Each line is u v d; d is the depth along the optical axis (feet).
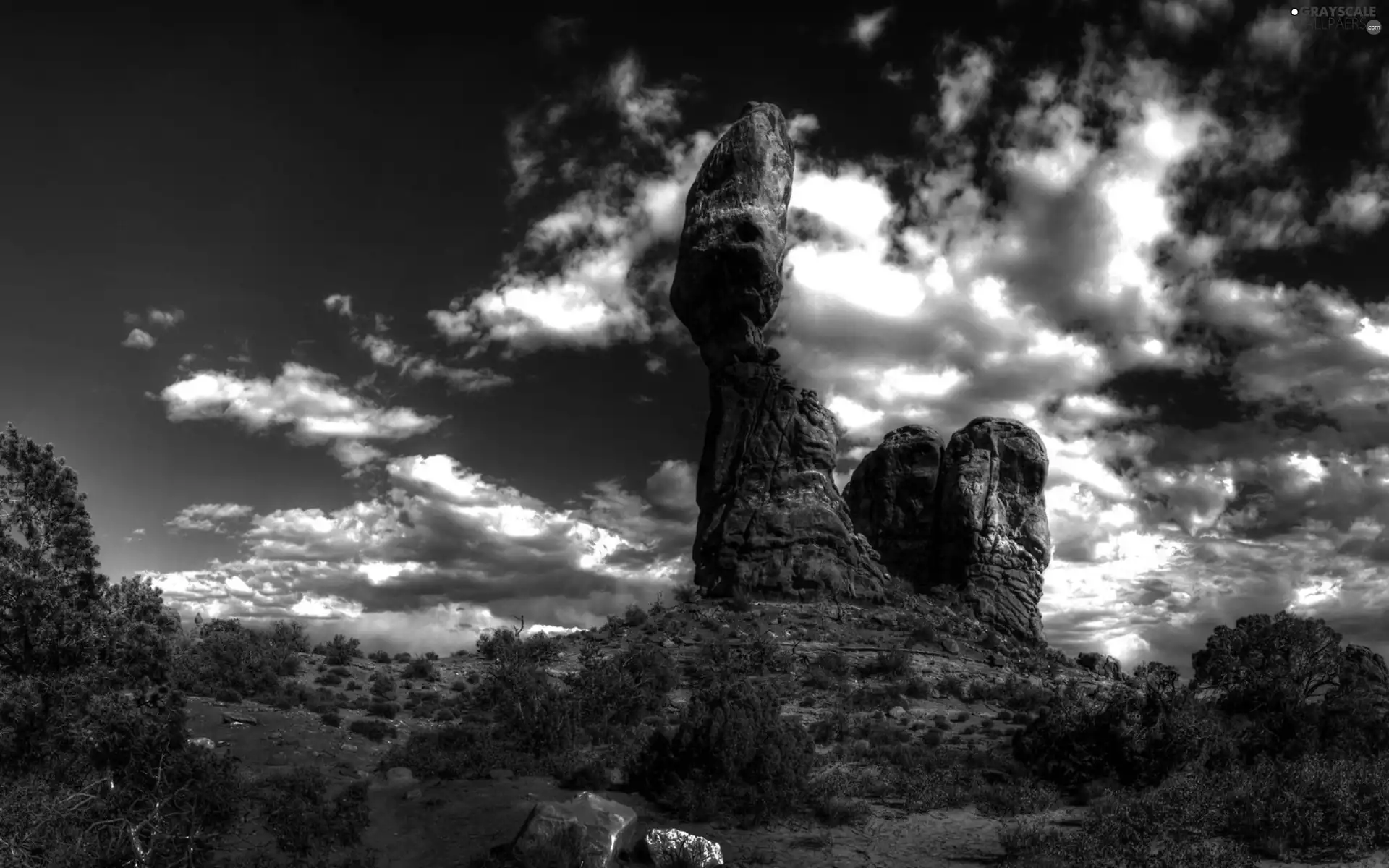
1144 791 109.70
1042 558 241.14
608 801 96.43
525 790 108.37
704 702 116.26
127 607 105.70
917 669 177.47
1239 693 131.23
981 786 112.98
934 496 255.91
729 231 234.17
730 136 243.40
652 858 87.81
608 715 138.31
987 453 250.37
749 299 233.35
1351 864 87.81
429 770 111.14
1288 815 91.81
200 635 144.46
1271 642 133.59
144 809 83.20
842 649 184.65
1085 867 86.63
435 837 95.55
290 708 127.95
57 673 97.91
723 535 216.54
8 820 75.05
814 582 208.44
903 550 253.44
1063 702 127.54
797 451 223.71
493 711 131.54
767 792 103.65
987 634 215.10
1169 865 83.82
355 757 114.83
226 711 120.88
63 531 103.76
